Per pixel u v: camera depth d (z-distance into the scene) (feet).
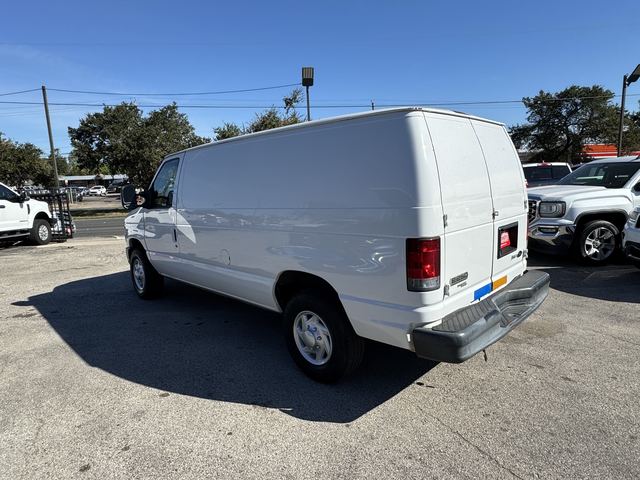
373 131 10.32
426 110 10.09
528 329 15.71
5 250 41.01
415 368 13.14
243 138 13.99
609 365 12.84
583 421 10.12
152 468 9.03
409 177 9.69
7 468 9.16
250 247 14.01
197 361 14.24
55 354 15.17
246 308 19.94
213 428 10.40
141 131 100.78
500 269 12.93
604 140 172.86
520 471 8.54
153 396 12.02
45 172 133.69
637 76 54.19
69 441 10.04
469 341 9.69
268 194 13.09
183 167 17.29
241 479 8.63
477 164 11.60
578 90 172.35
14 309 20.94
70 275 28.45
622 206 24.20
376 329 10.62
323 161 11.39
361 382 12.42
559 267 24.57
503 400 11.16
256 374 13.17
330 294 12.04
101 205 149.07
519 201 13.96
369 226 10.42
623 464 8.64
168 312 19.61
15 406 11.67
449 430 9.98
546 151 182.29
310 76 46.62
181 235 17.60
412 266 9.75
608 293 19.61
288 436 9.98
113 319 18.86
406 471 8.67
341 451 9.37
